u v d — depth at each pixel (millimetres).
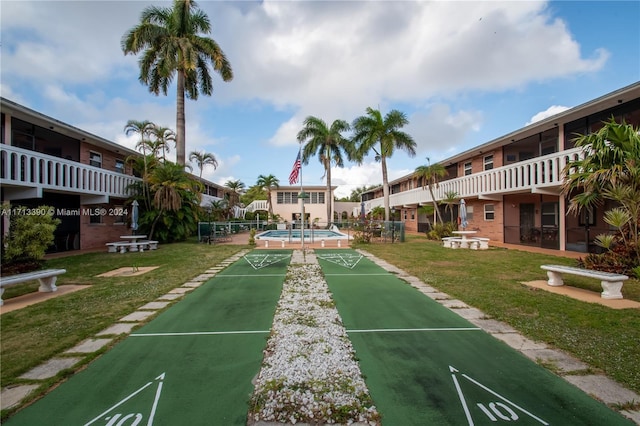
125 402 2748
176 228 17719
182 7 18453
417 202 25797
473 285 7207
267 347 3906
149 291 6793
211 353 3736
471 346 3924
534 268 9391
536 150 17547
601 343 3936
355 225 23094
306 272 8969
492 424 2438
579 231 13586
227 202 32906
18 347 3875
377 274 8680
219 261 11164
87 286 7312
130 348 3885
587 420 2484
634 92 10141
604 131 7883
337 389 2926
